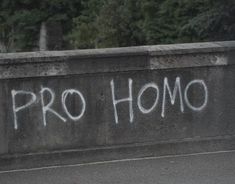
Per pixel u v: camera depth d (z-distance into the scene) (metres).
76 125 7.71
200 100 8.08
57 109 7.63
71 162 7.70
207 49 8.00
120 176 7.15
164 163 7.64
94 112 7.75
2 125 7.49
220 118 8.17
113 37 16.92
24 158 7.57
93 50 7.79
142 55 7.81
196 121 8.09
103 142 7.82
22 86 7.50
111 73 7.75
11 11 29.16
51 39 26.25
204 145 8.12
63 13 27.31
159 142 7.97
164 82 7.93
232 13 10.66
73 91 7.66
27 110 7.54
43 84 7.56
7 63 7.41
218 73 8.11
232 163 7.59
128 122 7.87
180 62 7.94
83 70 7.65
